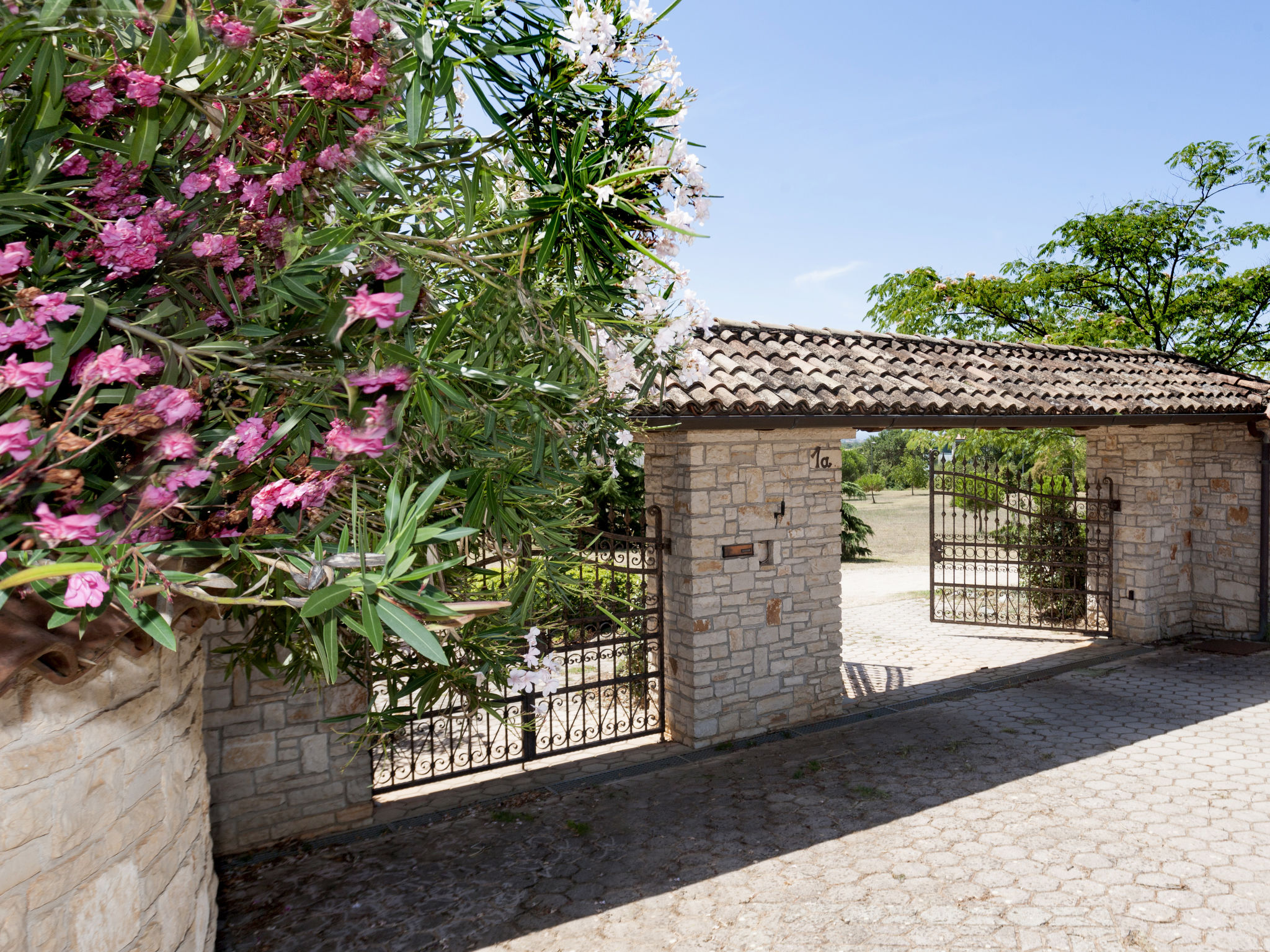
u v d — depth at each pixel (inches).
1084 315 762.8
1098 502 473.1
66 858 98.9
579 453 154.6
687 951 181.6
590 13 106.3
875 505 1919.3
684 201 119.1
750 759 298.2
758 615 320.8
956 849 225.0
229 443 88.8
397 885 213.0
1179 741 306.0
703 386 281.9
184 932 129.3
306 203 103.2
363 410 98.1
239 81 83.4
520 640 160.1
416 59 91.8
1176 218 712.4
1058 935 182.5
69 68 78.8
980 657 448.1
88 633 88.7
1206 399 433.1
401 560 83.5
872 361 365.1
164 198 89.0
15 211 76.8
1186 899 195.9
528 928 192.2
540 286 124.0
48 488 73.3
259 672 230.8
